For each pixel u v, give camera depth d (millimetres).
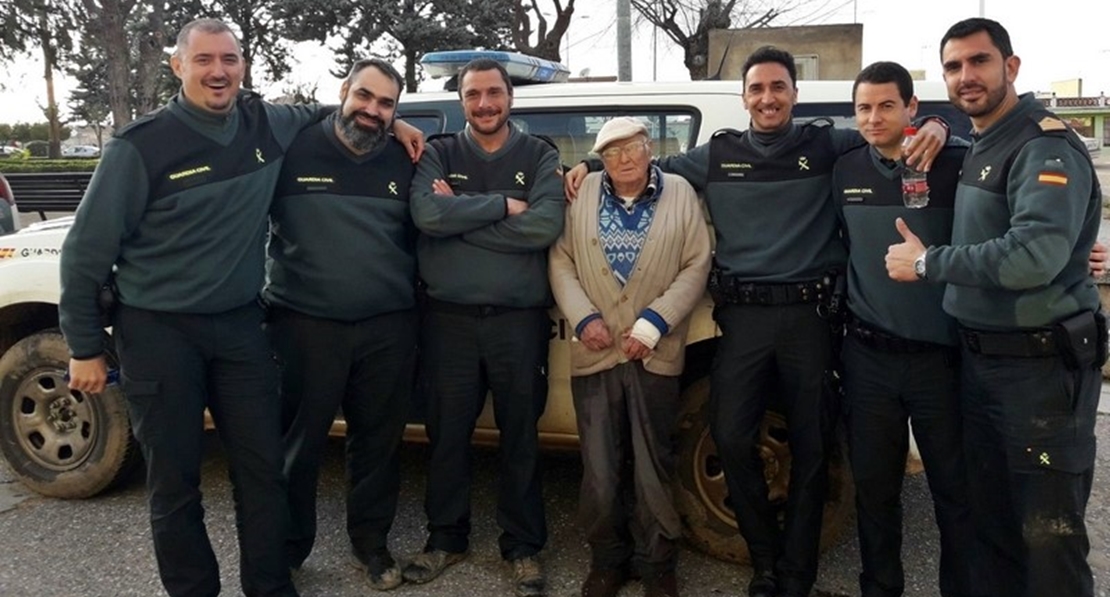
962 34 2396
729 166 2877
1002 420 2451
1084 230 2395
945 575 2801
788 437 2953
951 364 2646
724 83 3439
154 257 2639
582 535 3527
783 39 11438
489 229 2904
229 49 2623
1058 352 2357
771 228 2818
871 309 2688
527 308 3012
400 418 3131
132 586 3098
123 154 2564
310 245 2865
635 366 2904
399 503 3824
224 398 2809
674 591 2947
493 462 4297
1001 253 2279
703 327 3146
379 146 2939
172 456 2695
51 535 3498
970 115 2451
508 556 3121
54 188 6883
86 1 23391
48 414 3812
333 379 2965
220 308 2719
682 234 2875
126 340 2670
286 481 2932
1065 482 2393
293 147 2910
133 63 24297
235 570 3227
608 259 2895
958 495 2717
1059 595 2436
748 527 2957
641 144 2801
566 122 3523
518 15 21562
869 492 2789
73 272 2576
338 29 21906
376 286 2918
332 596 3043
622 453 2975
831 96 3355
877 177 2678
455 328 2994
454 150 3053
